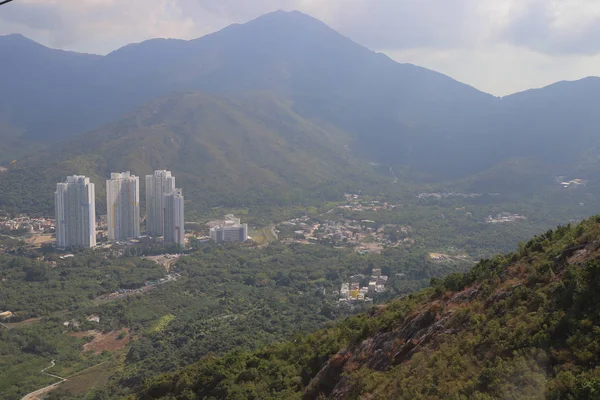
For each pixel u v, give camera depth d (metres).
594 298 23.17
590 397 18.06
